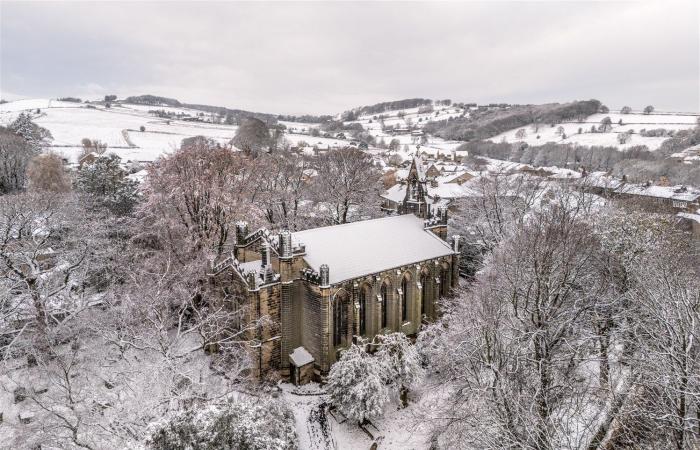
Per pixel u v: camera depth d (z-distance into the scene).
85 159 142.00
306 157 134.62
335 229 58.28
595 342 44.53
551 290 39.28
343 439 42.94
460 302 53.47
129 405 38.94
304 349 52.16
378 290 53.81
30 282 52.56
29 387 44.97
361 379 43.59
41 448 38.25
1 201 65.62
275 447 27.45
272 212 94.56
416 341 55.75
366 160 121.94
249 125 195.88
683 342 24.89
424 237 64.00
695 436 22.80
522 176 97.12
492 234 81.88
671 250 50.53
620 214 57.09
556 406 33.59
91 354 50.84
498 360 34.50
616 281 47.31
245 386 47.12
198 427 26.44
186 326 60.38
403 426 44.72
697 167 177.25
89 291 64.44
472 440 32.44
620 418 29.52
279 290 49.62
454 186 147.62
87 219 72.44
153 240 77.56
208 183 66.50
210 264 54.97
